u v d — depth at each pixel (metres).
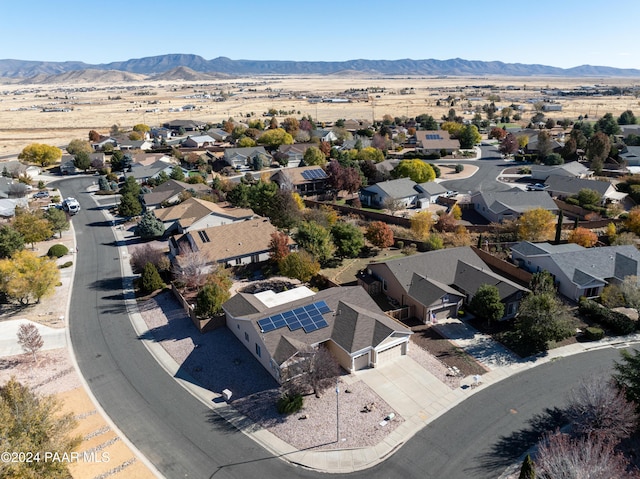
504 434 28.09
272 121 159.62
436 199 81.62
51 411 26.09
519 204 70.06
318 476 25.59
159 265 52.25
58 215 66.75
